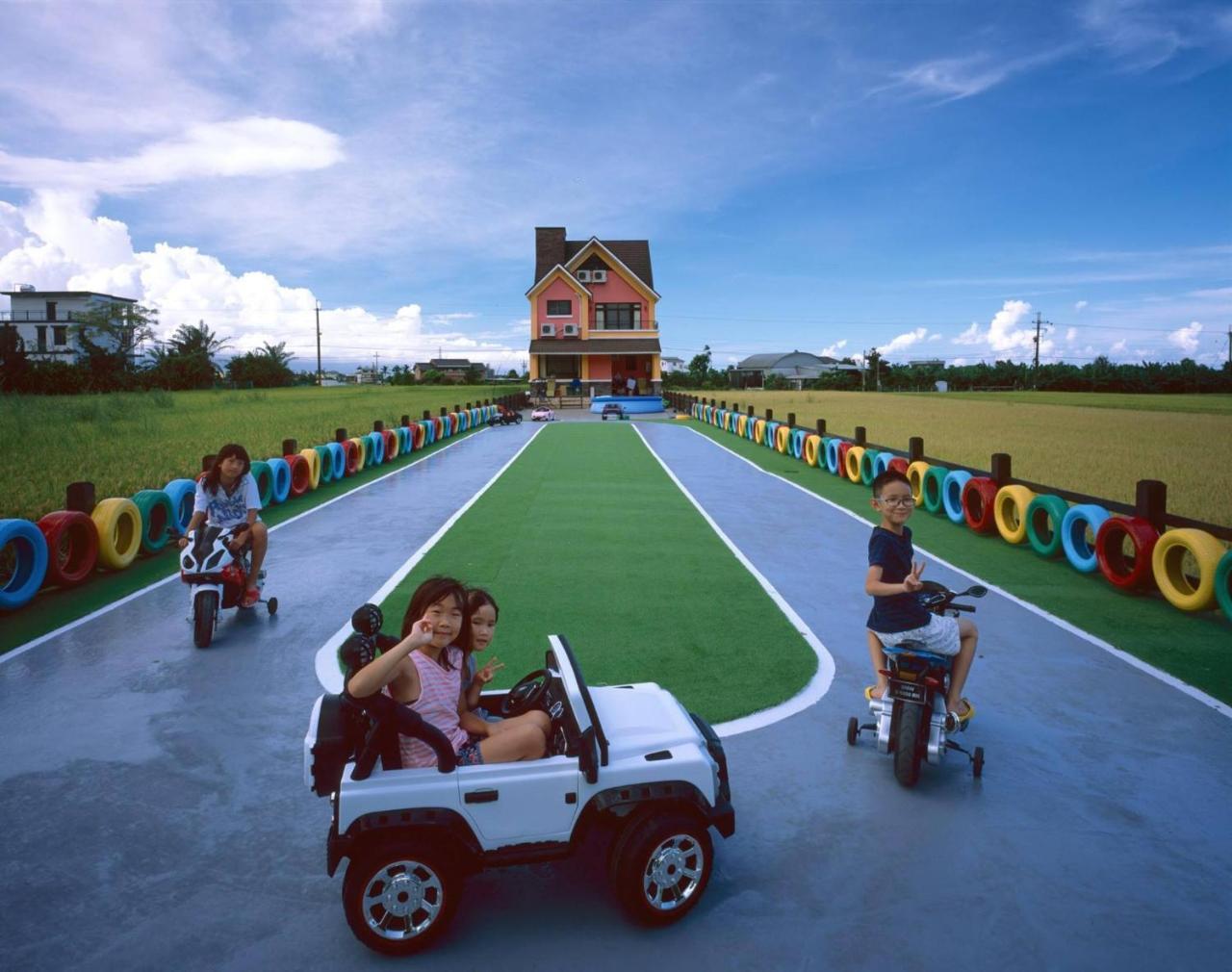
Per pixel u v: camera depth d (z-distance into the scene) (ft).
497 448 83.97
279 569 31.65
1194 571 31.17
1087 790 15.08
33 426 84.17
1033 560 33.86
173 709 18.61
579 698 11.41
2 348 171.94
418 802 10.72
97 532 29.96
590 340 172.35
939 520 43.60
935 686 14.75
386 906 10.73
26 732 17.39
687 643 23.08
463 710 12.37
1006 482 38.86
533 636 23.54
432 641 11.35
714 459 72.79
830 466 62.49
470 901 12.03
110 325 229.25
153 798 14.78
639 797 11.16
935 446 81.30
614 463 69.56
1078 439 89.76
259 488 45.65
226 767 15.94
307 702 19.07
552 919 11.57
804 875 12.50
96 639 23.40
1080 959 10.70
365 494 51.57
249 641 23.27
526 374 412.77
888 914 11.60
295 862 12.87
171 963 10.59
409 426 79.51
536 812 11.10
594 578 30.25
